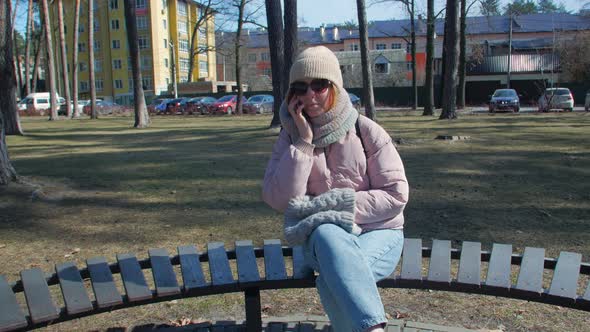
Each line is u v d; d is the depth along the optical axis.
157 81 75.12
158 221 6.06
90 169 10.06
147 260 3.24
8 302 2.60
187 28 80.44
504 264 2.88
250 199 7.12
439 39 73.62
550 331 3.21
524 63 48.75
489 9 29.69
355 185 2.68
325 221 2.45
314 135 2.64
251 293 2.91
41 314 2.47
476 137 14.61
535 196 6.96
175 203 6.98
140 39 75.00
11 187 7.49
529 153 11.27
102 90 78.62
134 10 23.34
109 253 4.92
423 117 26.67
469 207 6.40
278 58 17.17
